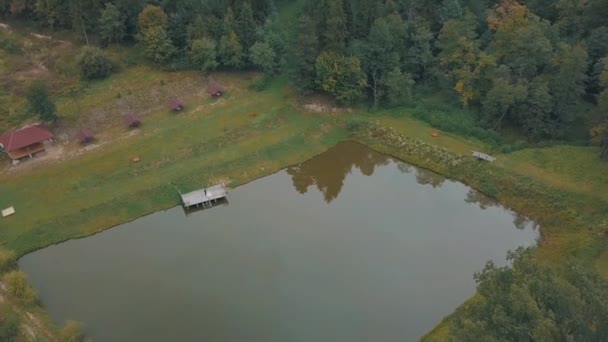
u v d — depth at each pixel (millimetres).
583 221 65750
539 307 39719
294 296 60594
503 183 73562
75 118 85375
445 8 92625
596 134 74250
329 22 85375
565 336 37188
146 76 95500
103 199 72500
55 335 55188
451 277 62812
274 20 102688
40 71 95500
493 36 88938
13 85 91688
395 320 57469
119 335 56062
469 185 76125
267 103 90500
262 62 94250
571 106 79688
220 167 78875
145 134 83188
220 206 74625
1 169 76062
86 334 56125
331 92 87625
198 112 88375
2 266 61781
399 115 87375
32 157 78312
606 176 70062
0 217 69000
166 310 59031
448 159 78625
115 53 99562
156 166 78000
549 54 81250
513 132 83062
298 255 66438
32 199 71688
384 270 63938
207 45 93688
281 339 55531
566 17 88688
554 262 61438
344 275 63344
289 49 88188
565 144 77688
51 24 103250
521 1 94938
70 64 96125
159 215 72562
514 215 71188
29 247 66188
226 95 92312
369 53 87312
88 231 69062
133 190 74125
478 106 87688
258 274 63594
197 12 97812
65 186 73688
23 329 54438
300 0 115688
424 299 59906
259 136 84250
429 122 85312
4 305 56844
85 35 100125
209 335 56000
